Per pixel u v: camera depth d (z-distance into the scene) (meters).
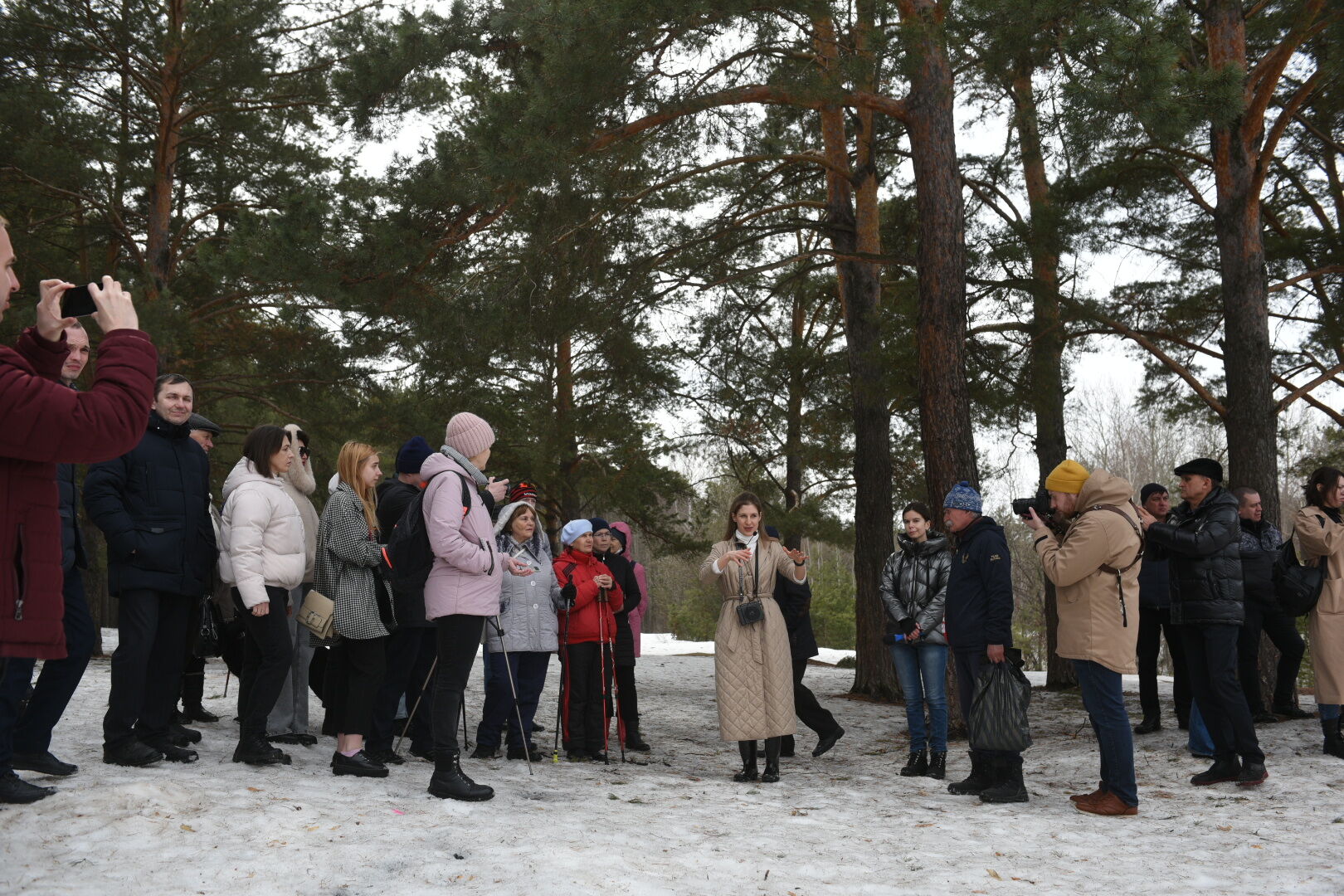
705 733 9.88
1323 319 14.16
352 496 5.55
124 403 2.52
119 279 17.77
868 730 10.32
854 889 3.97
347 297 10.48
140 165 17.11
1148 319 14.33
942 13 8.95
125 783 4.51
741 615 6.84
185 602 5.43
